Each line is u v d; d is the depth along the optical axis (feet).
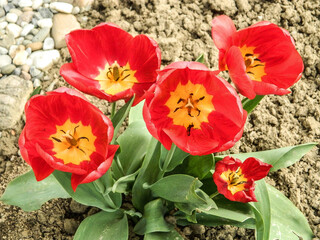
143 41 1.46
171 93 1.37
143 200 1.89
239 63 1.22
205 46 2.68
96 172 1.24
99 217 1.84
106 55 1.51
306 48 2.68
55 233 2.11
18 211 2.15
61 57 2.63
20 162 2.31
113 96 1.35
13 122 2.37
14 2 2.81
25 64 2.56
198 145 1.34
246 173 1.60
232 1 2.82
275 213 1.93
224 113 1.34
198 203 1.55
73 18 2.75
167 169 1.71
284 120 2.47
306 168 2.32
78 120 1.37
